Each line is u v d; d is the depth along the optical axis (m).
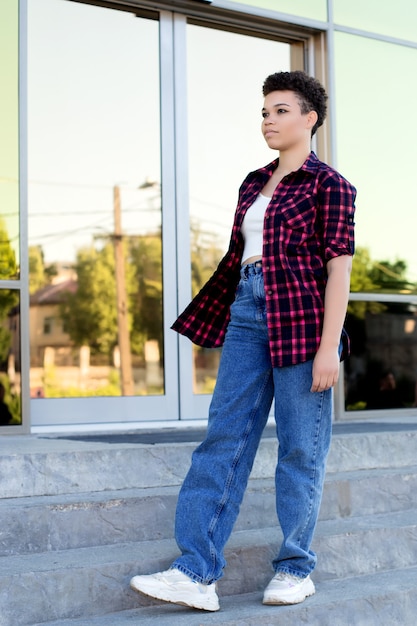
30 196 5.40
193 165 5.12
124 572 2.55
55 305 5.57
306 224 2.47
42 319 5.54
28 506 2.70
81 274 5.66
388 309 5.00
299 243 2.46
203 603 2.43
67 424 4.52
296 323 2.43
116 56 5.01
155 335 5.27
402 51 5.18
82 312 5.57
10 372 4.00
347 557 2.94
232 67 5.07
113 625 2.36
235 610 2.49
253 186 2.63
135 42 4.93
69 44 5.03
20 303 4.02
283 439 2.51
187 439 3.61
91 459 3.02
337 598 2.62
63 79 5.21
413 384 5.05
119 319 5.46
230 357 2.54
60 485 2.96
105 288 5.54
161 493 2.95
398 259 5.07
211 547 2.44
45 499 2.84
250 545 2.74
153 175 5.17
